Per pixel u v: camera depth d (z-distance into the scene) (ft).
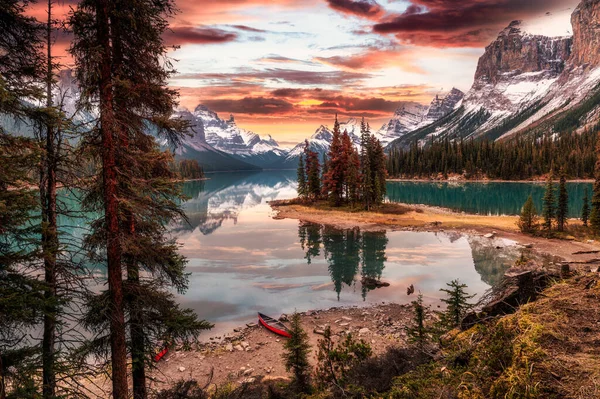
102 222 31.71
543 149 567.18
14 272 25.86
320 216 255.09
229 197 440.86
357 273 126.00
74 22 27.50
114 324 30.94
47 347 32.55
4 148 23.97
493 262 136.87
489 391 13.25
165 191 32.35
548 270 26.84
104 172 29.60
